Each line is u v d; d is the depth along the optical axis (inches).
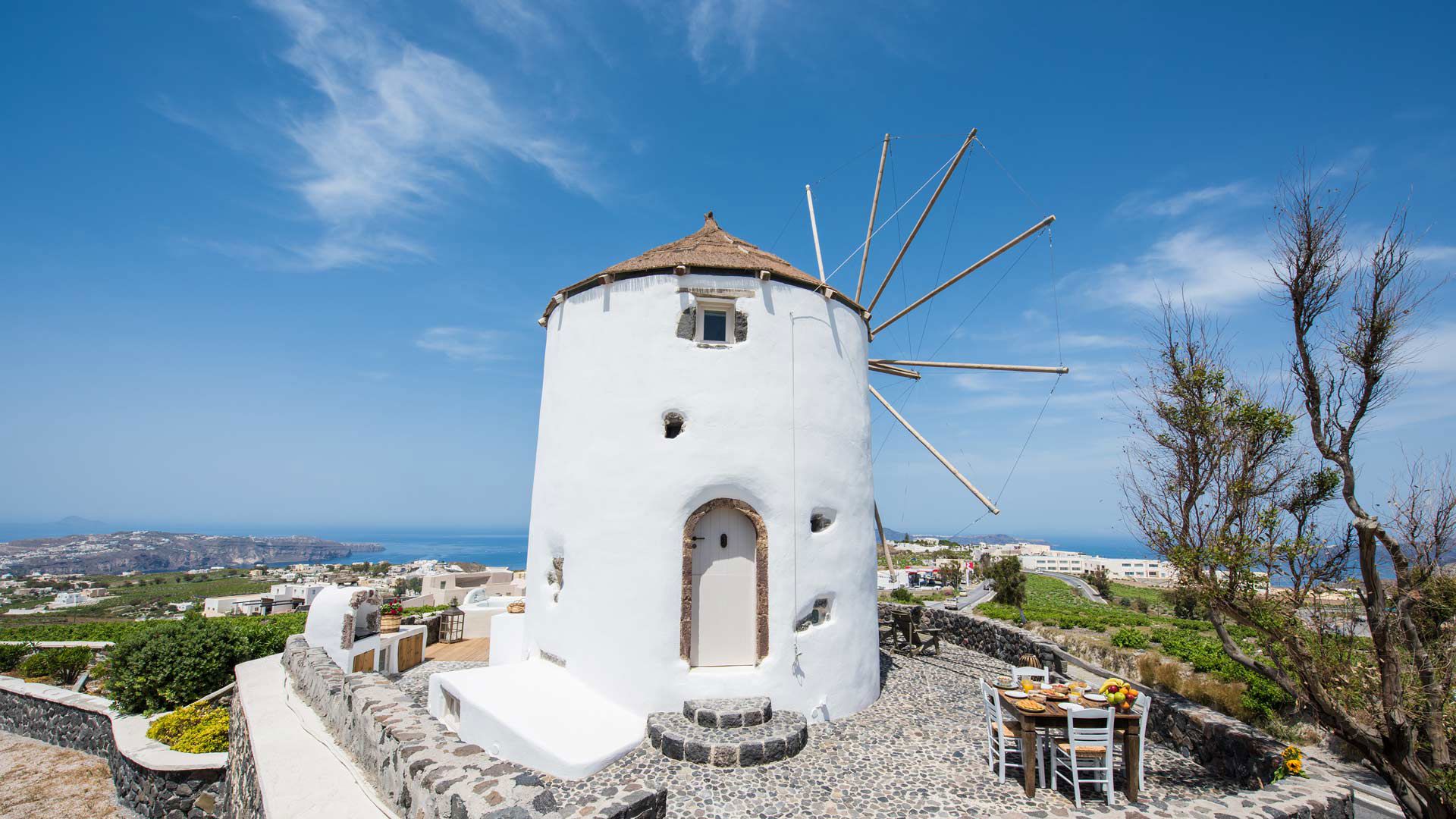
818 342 516.4
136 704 643.5
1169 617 1497.3
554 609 502.9
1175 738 422.6
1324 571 343.6
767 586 466.9
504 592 2277.3
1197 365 372.8
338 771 358.6
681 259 498.6
